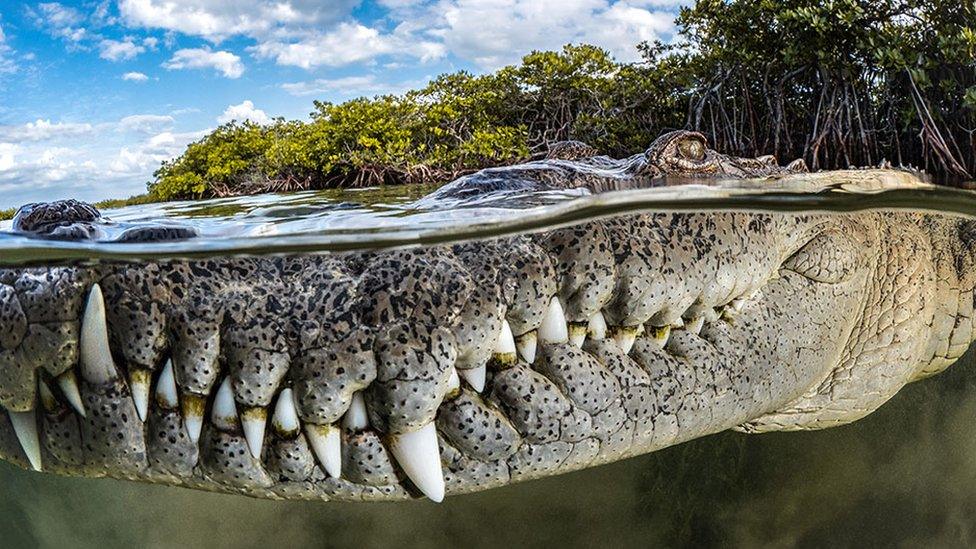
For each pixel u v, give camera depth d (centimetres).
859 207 48
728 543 62
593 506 62
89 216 44
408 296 30
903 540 64
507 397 32
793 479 62
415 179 166
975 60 118
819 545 63
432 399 30
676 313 37
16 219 44
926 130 124
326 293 30
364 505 64
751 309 42
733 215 41
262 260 31
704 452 61
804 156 143
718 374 39
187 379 29
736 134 158
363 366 29
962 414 65
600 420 34
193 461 30
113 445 30
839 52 138
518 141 168
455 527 63
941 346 56
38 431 31
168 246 35
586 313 34
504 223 34
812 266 44
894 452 63
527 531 63
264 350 29
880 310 50
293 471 30
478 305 31
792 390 43
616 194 39
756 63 155
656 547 62
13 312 30
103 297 29
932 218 55
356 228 40
